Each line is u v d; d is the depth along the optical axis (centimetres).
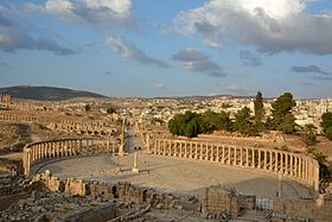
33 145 17562
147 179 15412
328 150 19738
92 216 7231
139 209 8481
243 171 18638
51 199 8069
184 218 8150
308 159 15212
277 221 8025
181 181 15312
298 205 8438
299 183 15650
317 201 8306
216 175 17300
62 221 6581
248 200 9025
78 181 9969
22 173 14625
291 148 19700
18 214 6862
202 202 8944
